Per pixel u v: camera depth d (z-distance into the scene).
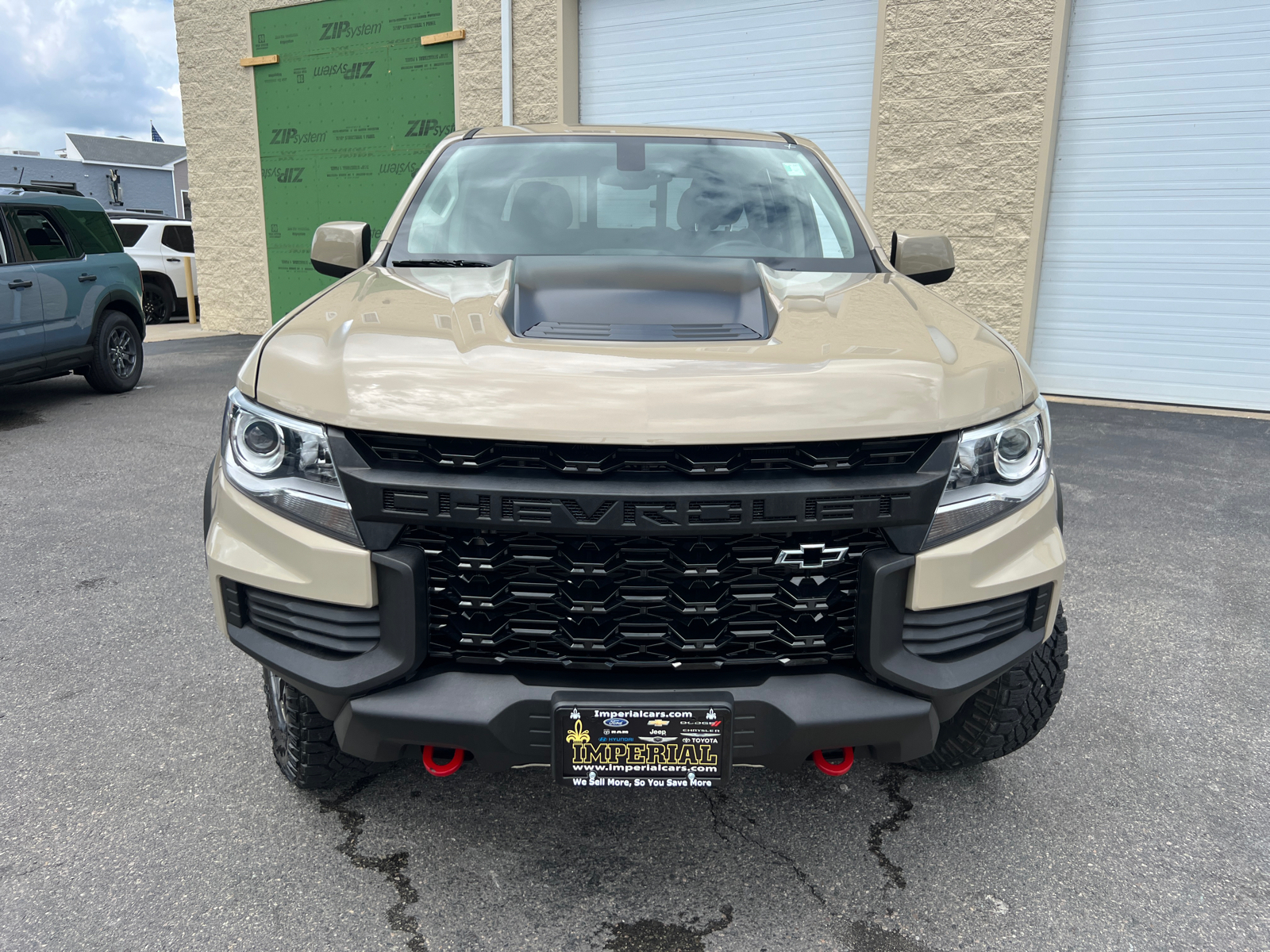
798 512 1.55
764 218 2.70
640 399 1.55
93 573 3.73
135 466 5.47
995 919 1.84
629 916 1.83
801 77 8.62
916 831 2.12
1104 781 2.34
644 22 9.30
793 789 2.29
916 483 1.60
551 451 1.54
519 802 2.22
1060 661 2.09
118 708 2.65
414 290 2.12
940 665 1.69
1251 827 2.15
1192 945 1.77
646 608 1.64
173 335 12.79
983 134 7.71
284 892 1.89
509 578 1.63
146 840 2.05
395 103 10.80
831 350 1.75
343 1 10.80
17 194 7.03
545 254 2.51
